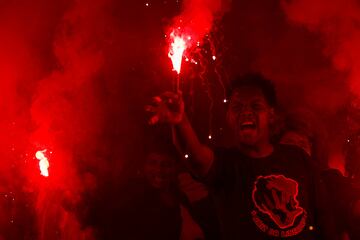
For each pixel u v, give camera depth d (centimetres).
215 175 294
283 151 306
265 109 307
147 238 475
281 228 289
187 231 459
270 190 294
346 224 351
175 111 274
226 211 295
